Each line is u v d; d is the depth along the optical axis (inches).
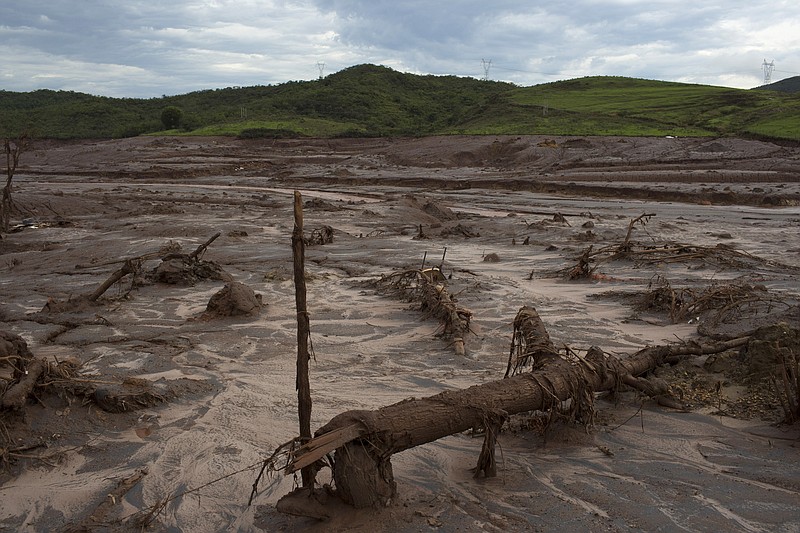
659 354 301.4
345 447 198.8
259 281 565.3
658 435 251.4
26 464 236.5
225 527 200.2
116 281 536.7
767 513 196.2
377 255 697.0
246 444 252.8
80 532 198.7
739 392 281.7
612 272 583.5
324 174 2006.6
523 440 250.7
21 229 967.6
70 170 2309.3
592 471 225.6
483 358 349.7
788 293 464.1
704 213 1139.9
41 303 507.8
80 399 278.4
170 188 1747.0
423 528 193.3
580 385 251.3
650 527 190.9
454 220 1065.5
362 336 395.9
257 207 1240.2
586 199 1439.5
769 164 1718.8
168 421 275.3
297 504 197.2
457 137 2596.0
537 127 2694.4
